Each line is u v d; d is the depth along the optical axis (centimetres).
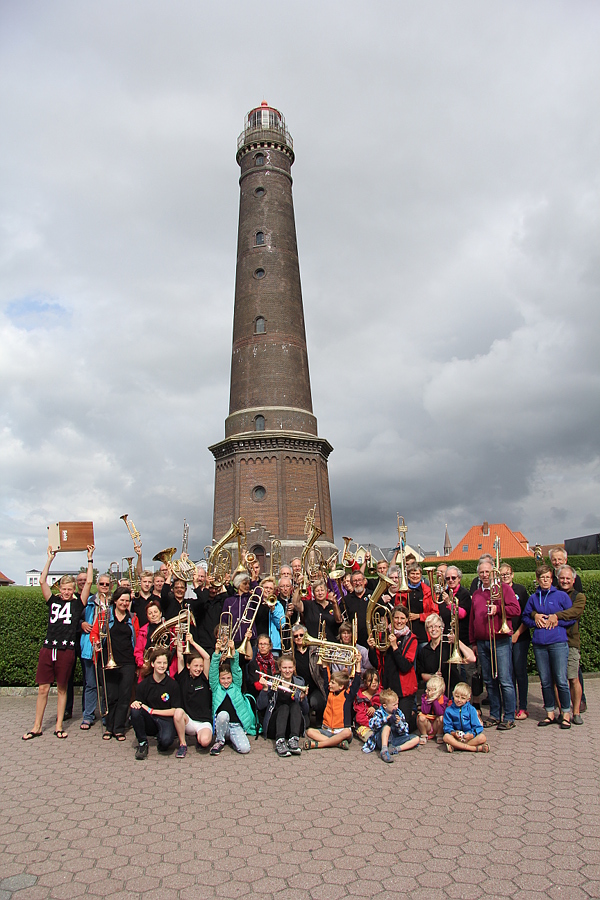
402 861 555
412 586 1095
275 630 1048
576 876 523
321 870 543
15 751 927
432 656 1003
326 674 979
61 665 1012
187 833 623
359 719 960
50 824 652
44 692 1015
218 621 1041
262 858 566
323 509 3491
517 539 6862
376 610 1027
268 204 3891
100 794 739
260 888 515
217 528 3484
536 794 705
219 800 713
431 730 938
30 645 1378
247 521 3334
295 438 3434
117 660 1005
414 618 1042
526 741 920
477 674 1085
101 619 1020
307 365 3750
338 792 731
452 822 635
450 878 524
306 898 498
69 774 816
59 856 579
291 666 944
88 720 1073
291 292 3772
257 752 907
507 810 662
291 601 1054
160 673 896
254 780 782
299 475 3441
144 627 1042
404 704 959
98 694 1070
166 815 671
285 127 4169
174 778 795
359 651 1007
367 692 971
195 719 929
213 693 946
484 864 546
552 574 1052
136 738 930
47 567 1072
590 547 5419
